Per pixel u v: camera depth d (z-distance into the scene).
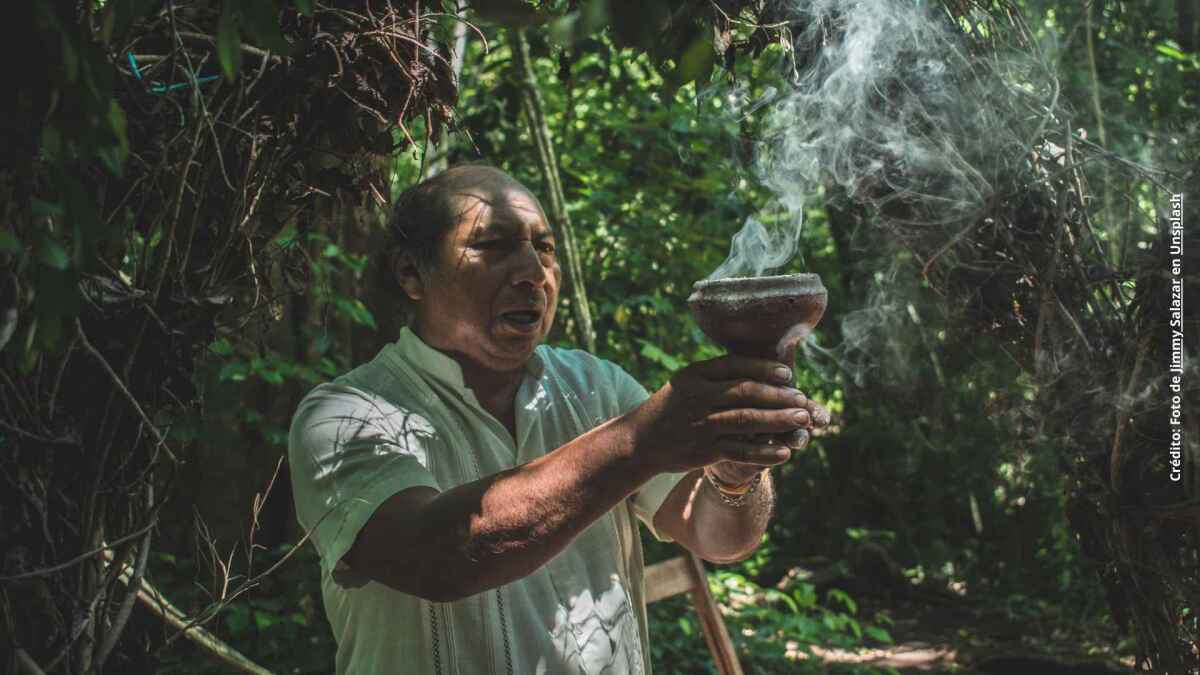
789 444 1.22
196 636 1.67
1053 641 6.46
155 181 1.40
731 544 1.79
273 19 1.06
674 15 1.46
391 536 1.47
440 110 1.58
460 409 1.77
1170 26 3.89
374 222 4.34
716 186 6.04
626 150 6.15
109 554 1.45
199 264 1.46
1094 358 1.78
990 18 1.90
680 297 6.32
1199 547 1.70
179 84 1.48
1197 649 1.73
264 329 1.67
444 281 1.76
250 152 1.43
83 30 1.10
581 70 5.61
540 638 1.70
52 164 1.02
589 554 1.78
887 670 5.93
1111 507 1.75
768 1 1.80
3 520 1.32
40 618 1.33
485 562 1.35
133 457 1.41
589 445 1.30
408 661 1.66
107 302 1.37
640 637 1.87
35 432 1.33
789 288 1.22
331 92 1.47
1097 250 1.83
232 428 4.44
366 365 1.84
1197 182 1.75
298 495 1.68
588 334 4.78
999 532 7.80
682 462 1.25
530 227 1.76
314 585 4.40
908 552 8.09
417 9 1.52
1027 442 1.89
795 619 5.27
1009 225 1.82
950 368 2.03
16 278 1.17
